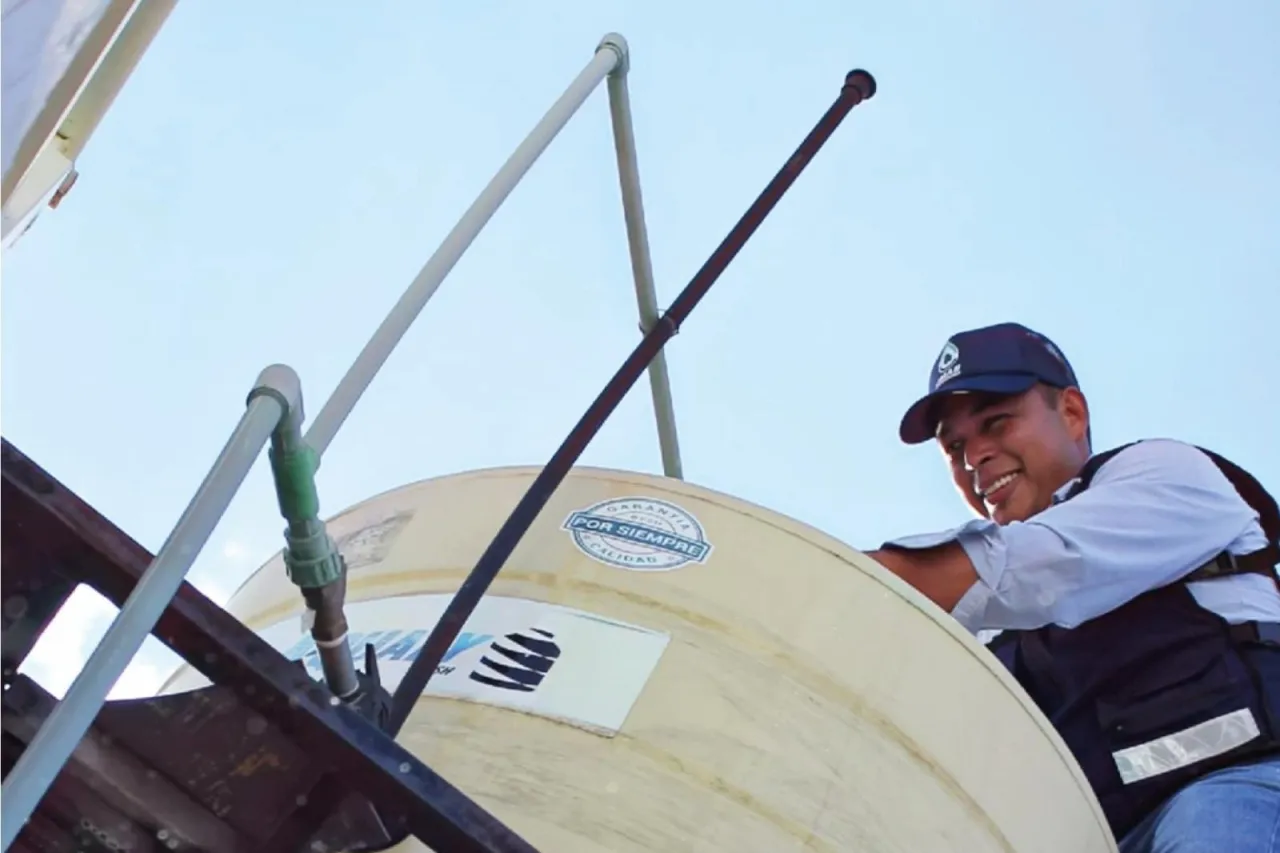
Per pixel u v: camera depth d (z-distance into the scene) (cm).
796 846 158
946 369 325
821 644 180
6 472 117
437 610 182
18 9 110
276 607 205
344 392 152
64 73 124
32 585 119
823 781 166
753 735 167
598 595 181
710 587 183
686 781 160
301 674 122
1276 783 227
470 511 199
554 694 167
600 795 156
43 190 157
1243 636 247
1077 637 259
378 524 207
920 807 172
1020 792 187
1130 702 249
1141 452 272
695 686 170
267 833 130
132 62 158
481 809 122
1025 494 315
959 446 325
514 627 177
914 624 190
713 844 155
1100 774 247
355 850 133
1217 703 242
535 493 178
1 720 124
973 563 238
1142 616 254
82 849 130
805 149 251
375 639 181
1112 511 251
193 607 120
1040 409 317
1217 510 260
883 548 241
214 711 125
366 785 122
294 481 124
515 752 161
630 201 247
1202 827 223
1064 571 241
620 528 190
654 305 256
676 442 270
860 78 258
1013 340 324
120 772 126
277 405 118
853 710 176
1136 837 242
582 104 213
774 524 193
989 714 190
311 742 121
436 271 170
